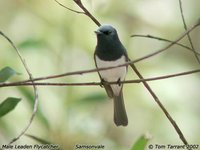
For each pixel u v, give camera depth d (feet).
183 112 40.96
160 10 46.03
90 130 29.89
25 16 40.83
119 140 40.16
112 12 42.22
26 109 33.14
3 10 41.86
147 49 44.70
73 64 35.45
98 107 38.70
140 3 44.93
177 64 43.37
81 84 21.79
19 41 37.29
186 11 47.01
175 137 40.47
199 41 45.85
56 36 36.19
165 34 45.98
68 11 37.60
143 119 41.09
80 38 37.76
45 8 39.75
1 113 20.95
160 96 41.06
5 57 36.40
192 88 42.09
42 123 27.86
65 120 29.19
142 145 22.71
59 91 31.40
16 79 33.01
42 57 34.58
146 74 41.70
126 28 44.09
